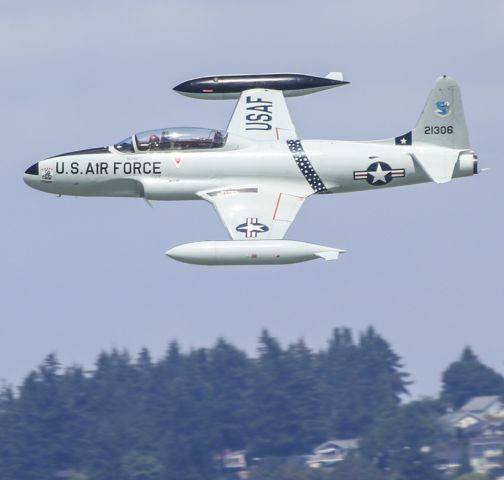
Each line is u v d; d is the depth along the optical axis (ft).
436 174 475.72
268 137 481.87
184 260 444.96
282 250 443.32
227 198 470.80
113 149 480.64
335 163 476.95
